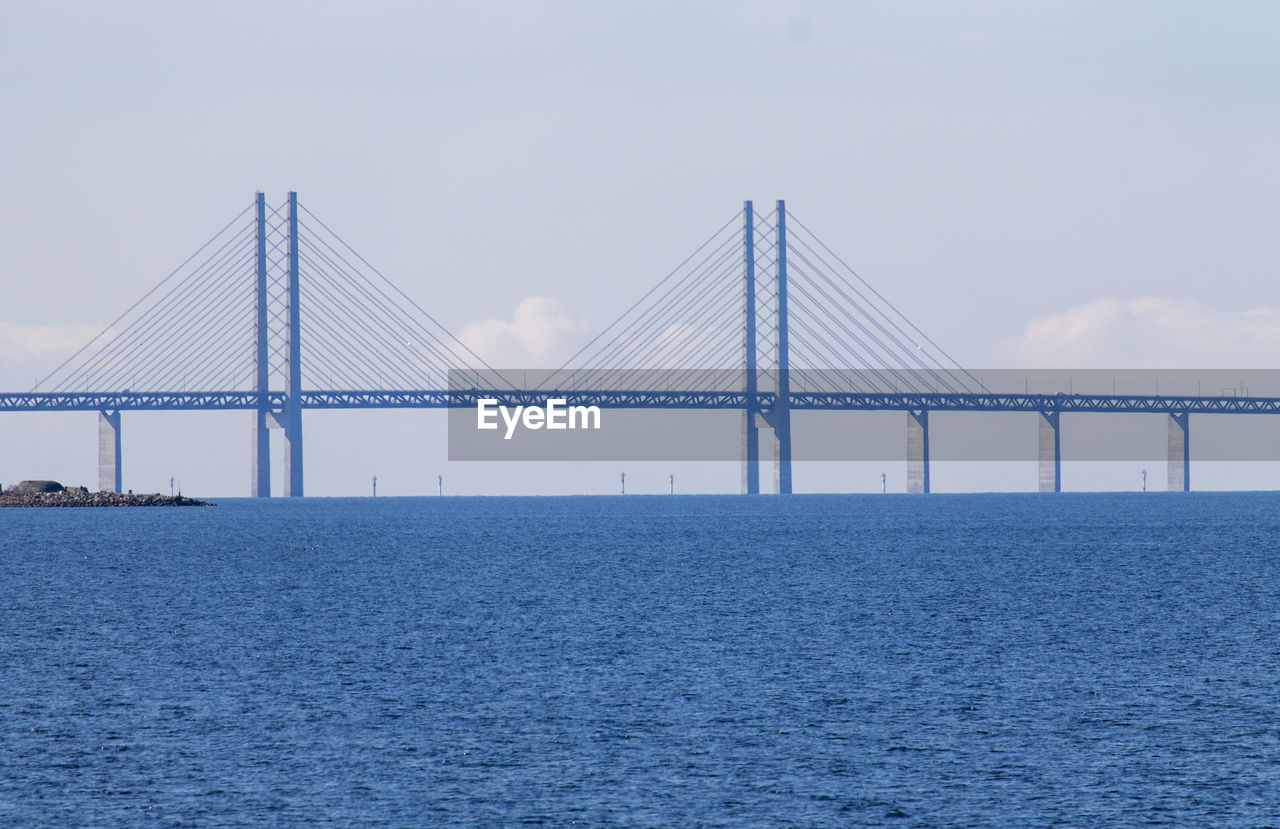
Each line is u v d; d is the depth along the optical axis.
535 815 136.88
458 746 162.75
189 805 140.12
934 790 144.88
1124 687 198.75
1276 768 152.50
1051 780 148.25
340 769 152.75
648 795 143.25
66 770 152.88
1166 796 142.62
